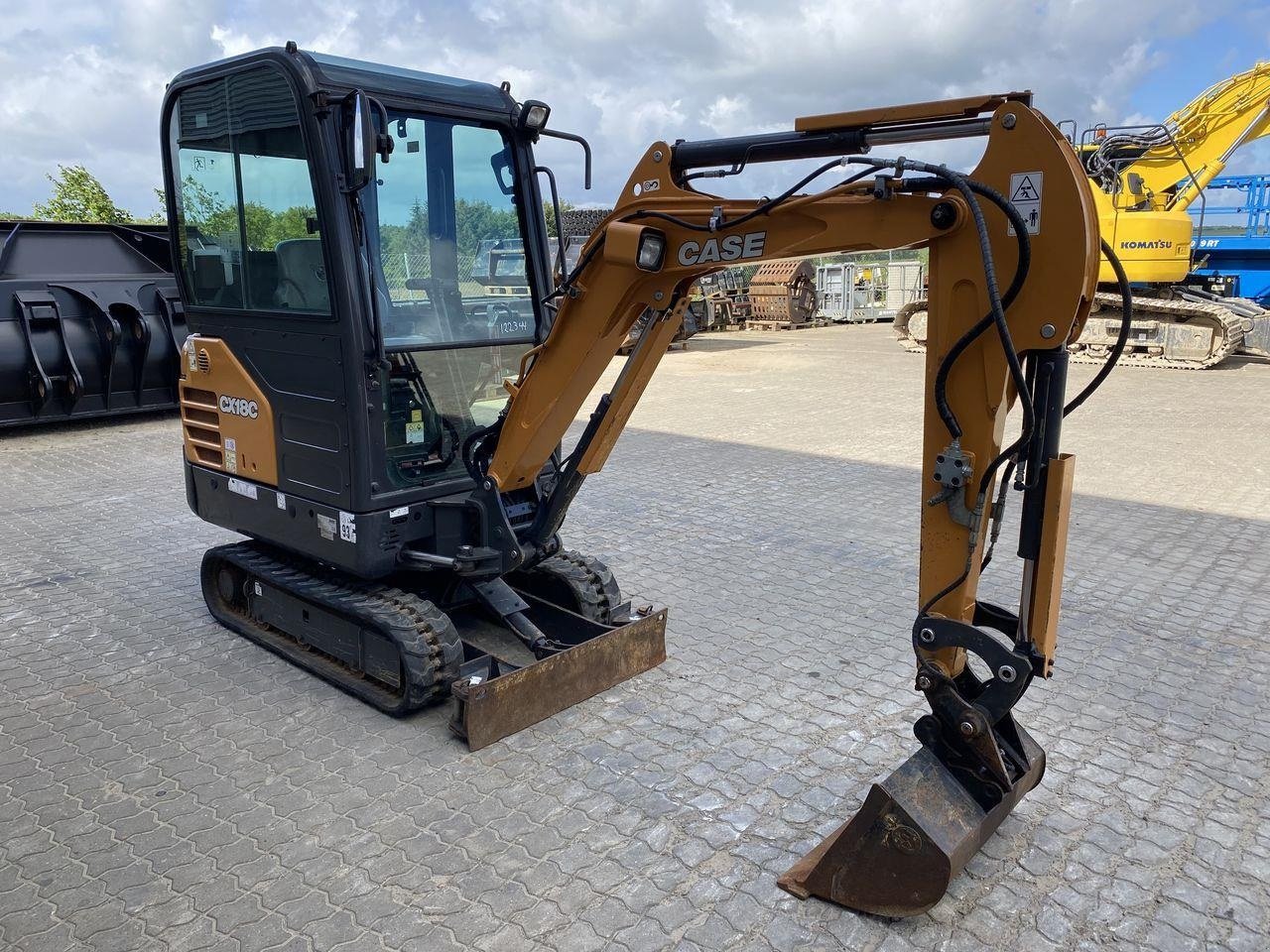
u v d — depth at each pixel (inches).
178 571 249.3
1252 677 184.4
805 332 922.7
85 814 141.6
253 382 182.4
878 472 348.8
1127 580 235.8
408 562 171.9
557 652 175.3
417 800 144.5
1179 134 628.4
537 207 187.8
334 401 164.2
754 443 400.2
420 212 169.6
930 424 118.1
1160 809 142.6
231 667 191.8
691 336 768.3
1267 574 239.3
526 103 176.9
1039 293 107.0
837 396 524.4
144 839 135.5
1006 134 106.1
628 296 147.8
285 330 171.2
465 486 180.2
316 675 186.9
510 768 153.3
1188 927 118.4
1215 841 135.2
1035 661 117.8
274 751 159.2
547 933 116.3
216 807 142.9
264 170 167.9
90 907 121.5
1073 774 151.9
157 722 169.5
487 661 169.6
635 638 183.0
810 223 123.0
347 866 129.3
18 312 382.3
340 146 153.6
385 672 169.3
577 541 269.0
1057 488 112.5
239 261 180.5
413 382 171.2
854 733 163.8
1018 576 242.2
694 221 134.8
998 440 115.6
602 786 147.7
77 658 195.9
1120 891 125.0
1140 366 620.7
